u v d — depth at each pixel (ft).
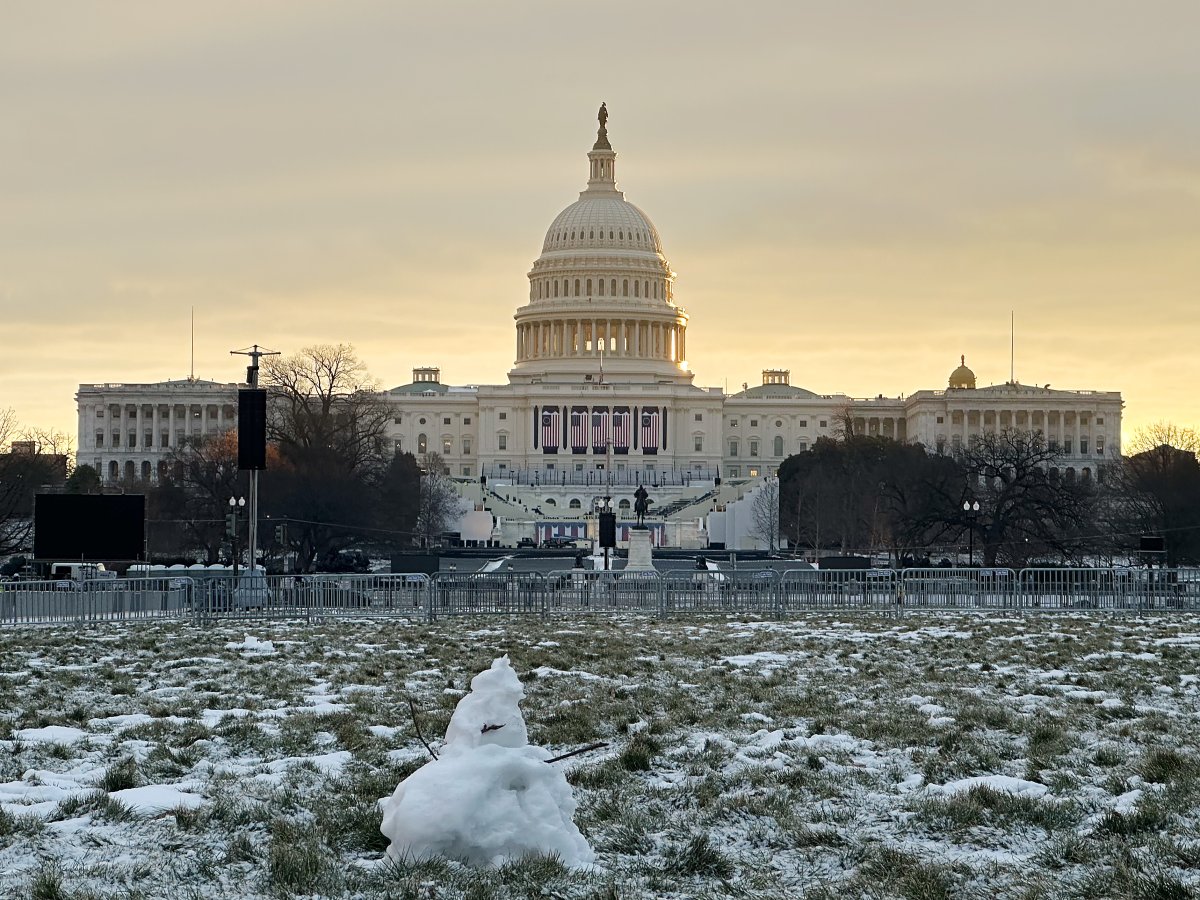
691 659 172.86
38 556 276.62
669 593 262.47
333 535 496.23
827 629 222.07
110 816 83.87
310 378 588.91
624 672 157.28
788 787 94.07
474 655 176.24
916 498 564.30
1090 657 174.60
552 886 68.39
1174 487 504.43
